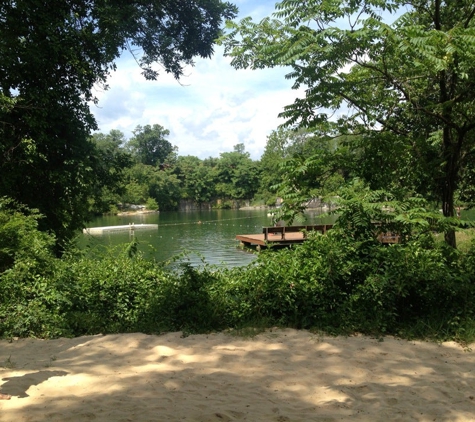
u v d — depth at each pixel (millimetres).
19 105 11703
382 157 8539
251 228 38875
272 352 5465
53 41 12156
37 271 8172
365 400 4102
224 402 4051
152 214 71375
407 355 5309
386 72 8312
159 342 6027
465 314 6133
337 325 6367
